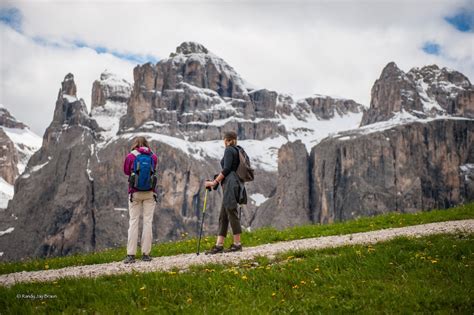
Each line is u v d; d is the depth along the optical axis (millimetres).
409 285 12414
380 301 11438
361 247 16703
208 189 19359
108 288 13117
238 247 19000
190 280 13367
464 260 14430
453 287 12008
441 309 10906
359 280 13016
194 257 18406
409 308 10977
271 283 13102
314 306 11367
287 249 18375
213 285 12930
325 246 18484
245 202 19219
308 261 15070
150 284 13250
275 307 11375
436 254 15148
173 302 11969
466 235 18328
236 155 19062
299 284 12977
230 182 18859
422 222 26469
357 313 10867
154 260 19000
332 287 12508
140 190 18828
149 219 19078
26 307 11930
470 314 10508
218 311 11109
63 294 12805
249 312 10938
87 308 11898
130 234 18938
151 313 11250
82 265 20531
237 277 13656
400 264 14344
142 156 19016
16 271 20734
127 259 18812
